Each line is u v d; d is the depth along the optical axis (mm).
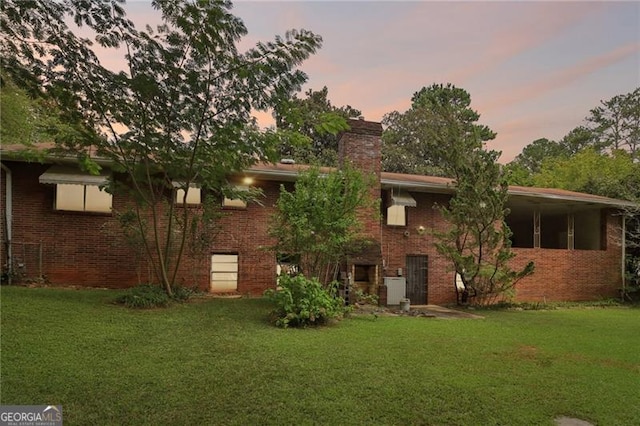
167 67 9844
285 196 12797
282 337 8266
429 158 35969
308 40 9859
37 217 13430
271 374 5902
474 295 16594
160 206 14047
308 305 9695
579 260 19500
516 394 5562
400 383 5773
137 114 10414
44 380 5164
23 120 13242
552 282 18859
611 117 40625
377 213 14219
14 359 5828
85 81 9719
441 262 17875
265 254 15562
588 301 19078
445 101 37844
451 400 5234
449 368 6641
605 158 31203
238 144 11141
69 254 13609
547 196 18469
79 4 8594
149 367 5934
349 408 4840
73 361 5953
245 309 11211
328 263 13258
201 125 10914
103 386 5121
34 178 13484
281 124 14172
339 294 13328
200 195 14773
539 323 12258
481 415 4820
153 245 13844
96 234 13883
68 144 10484
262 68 9922
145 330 8000
